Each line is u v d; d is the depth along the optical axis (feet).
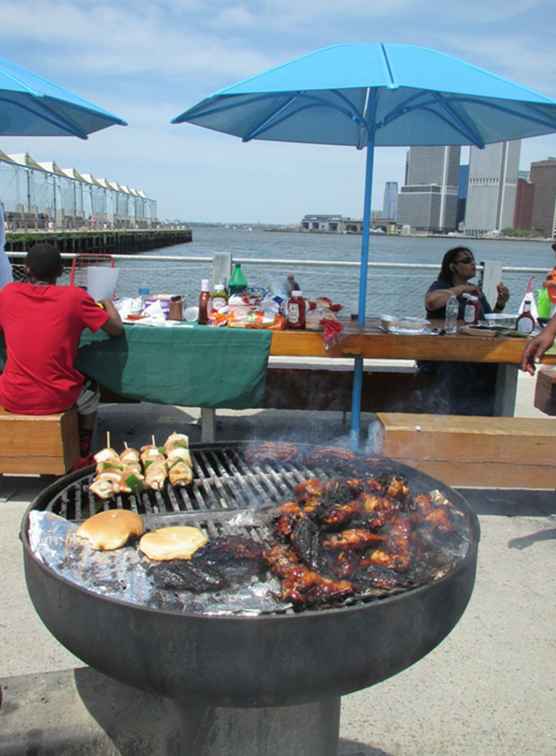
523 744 7.34
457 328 15.12
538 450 12.46
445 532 5.94
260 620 4.29
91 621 4.64
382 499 6.28
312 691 4.54
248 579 5.24
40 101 15.23
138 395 14.10
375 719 7.67
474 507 13.76
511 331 14.92
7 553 11.18
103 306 13.60
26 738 6.89
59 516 6.20
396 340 14.02
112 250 210.59
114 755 6.95
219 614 4.62
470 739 7.39
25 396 12.51
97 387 14.37
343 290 22.71
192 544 5.55
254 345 13.89
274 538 5.88
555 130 14.02
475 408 17.20
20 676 7.63
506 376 16.33
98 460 7.35
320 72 10.94
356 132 16.65
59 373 12.63
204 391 14.12
